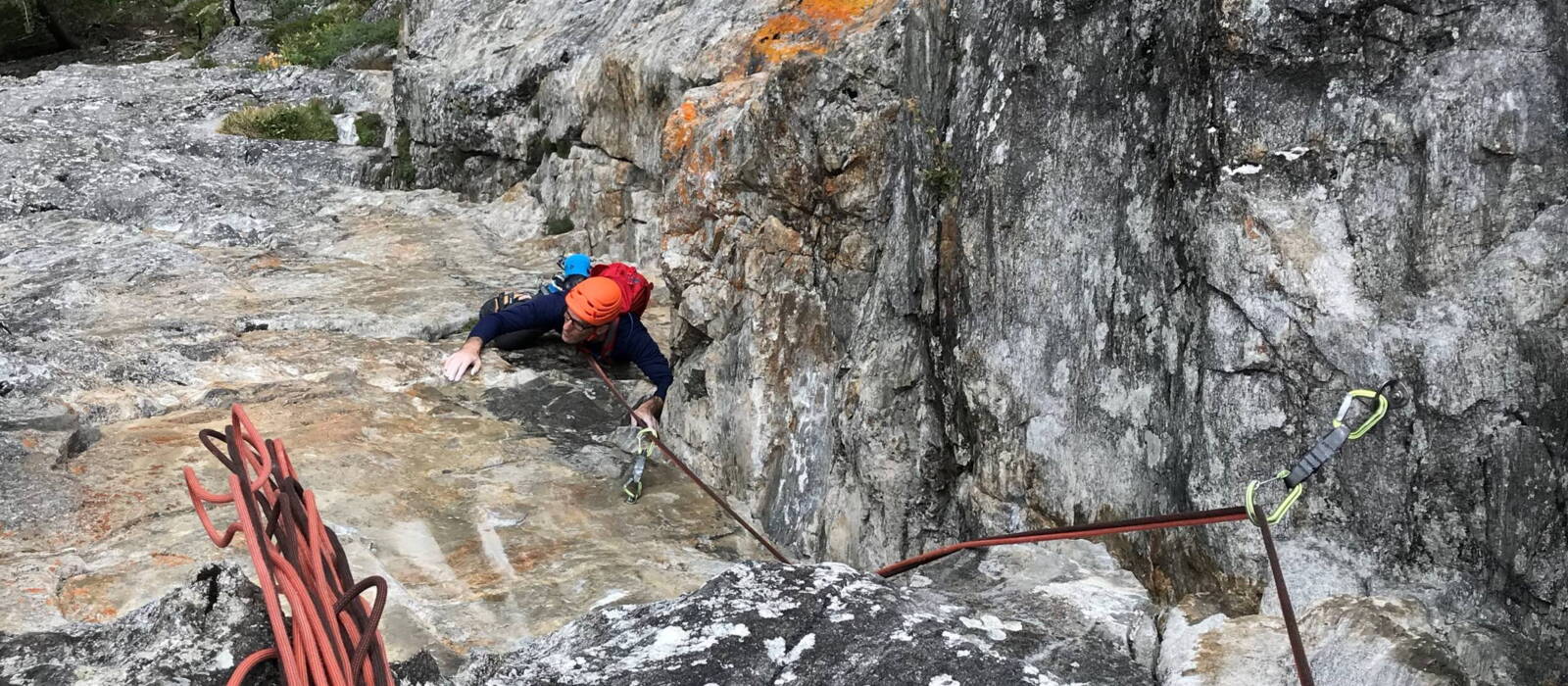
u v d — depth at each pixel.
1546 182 2.38
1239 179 2.64
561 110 8.18
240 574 2.21
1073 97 3.13
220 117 11.84
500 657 2.45
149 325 6.05
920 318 3.73
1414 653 2.35
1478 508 2.47
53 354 5.32
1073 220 3.15
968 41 3.54
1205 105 2.70
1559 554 2.37
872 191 3.96
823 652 2.28
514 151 8.91
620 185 7.55
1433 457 2.50
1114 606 2.83
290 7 19.62
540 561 3.76
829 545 3.94
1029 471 3.34
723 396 4.33
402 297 6.79
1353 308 2.55
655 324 6.41
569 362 5.77
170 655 2.02
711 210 4.25
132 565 3.46
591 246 7.85
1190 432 2.84
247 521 2.02
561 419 5.11
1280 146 2.60
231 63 16.44
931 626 2.39
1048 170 3.20
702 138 4.30
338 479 4.24
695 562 3.82
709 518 4.17
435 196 9.59
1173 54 2.84
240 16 22.66
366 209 9.17
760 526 4.13
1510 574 2.44
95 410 4.78
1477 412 2.43
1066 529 2.82
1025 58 3.26
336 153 10.70
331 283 7.12
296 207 9.12
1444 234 2.45
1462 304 2.43
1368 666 2.36
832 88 3.97
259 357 5.58
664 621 2.39
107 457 4.32
